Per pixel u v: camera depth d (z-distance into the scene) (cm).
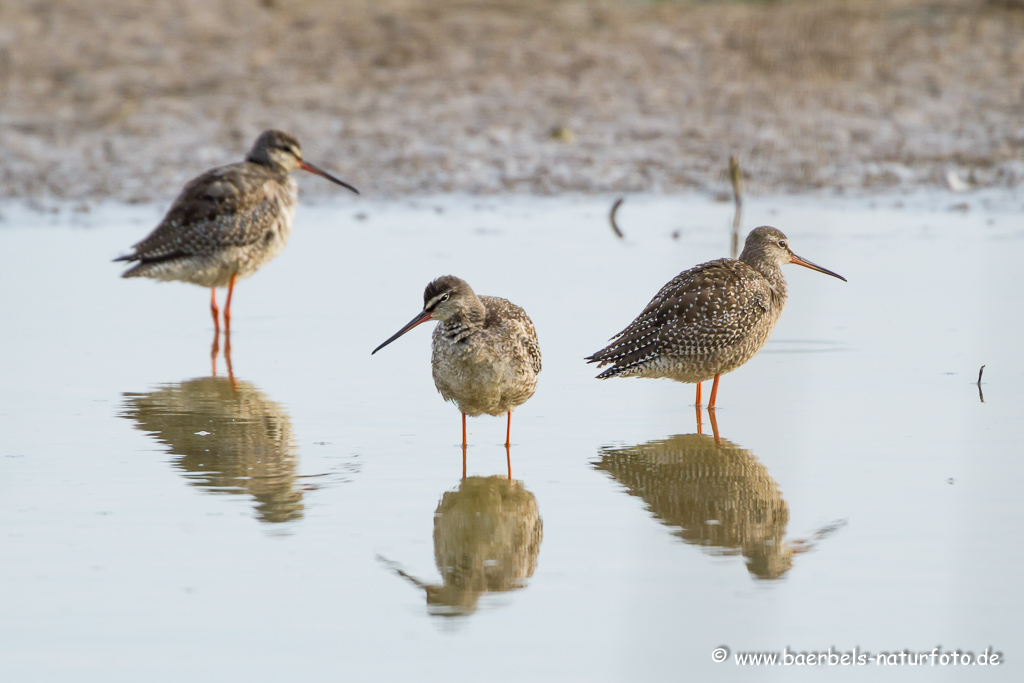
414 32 3262
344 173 2455
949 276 1773
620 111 2770
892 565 873
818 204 2233
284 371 1449
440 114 2750
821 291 1717
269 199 1738
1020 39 3170
